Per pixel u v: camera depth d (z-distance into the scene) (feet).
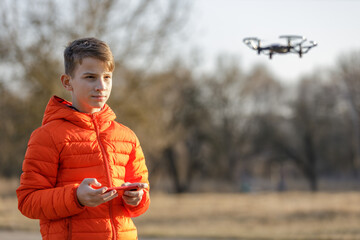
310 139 147.95
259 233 34.60
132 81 60.80
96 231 7.84
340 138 148.36
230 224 44.88
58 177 8.07
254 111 152.56
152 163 126.93
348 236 31.60
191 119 119.34
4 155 70.74
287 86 155.33
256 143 151.84
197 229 38.86
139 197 7.86
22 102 58.18
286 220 47.11
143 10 58.75
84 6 56.80
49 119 8.27
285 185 150.10
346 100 137.69
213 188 142.31
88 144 8.16
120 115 60.39
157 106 66.08
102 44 8.37
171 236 32.42
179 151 134.92
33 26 54.24
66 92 55.72
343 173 169.68
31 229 35.12
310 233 34.55
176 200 84.02
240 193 129.18
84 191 7.37
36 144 8.01
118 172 8.34
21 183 7.99
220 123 140.15
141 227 41.34
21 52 54.54
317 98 145.28
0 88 54.60
